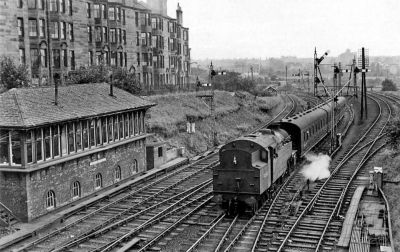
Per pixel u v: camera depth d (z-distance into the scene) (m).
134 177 31.06
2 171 21.61
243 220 22.44
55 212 23.42
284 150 27.69
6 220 21.41
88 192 26.19
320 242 18.94
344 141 44.62
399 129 30.80
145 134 32.31
